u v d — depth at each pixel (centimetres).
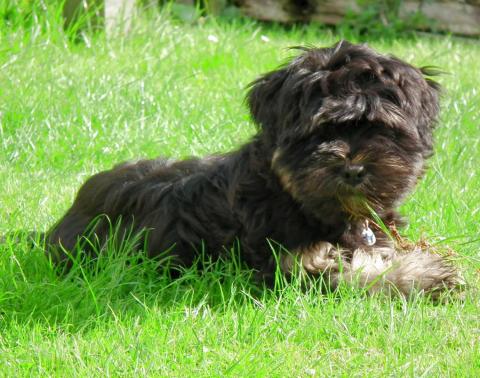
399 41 1806
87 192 790
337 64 666
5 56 1217
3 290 670
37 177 938
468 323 631
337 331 611
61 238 766
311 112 641
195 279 698
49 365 570
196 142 1020
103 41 1385
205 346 595
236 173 713
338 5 1911
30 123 1043
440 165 947
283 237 687
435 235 796
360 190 641
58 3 1418
